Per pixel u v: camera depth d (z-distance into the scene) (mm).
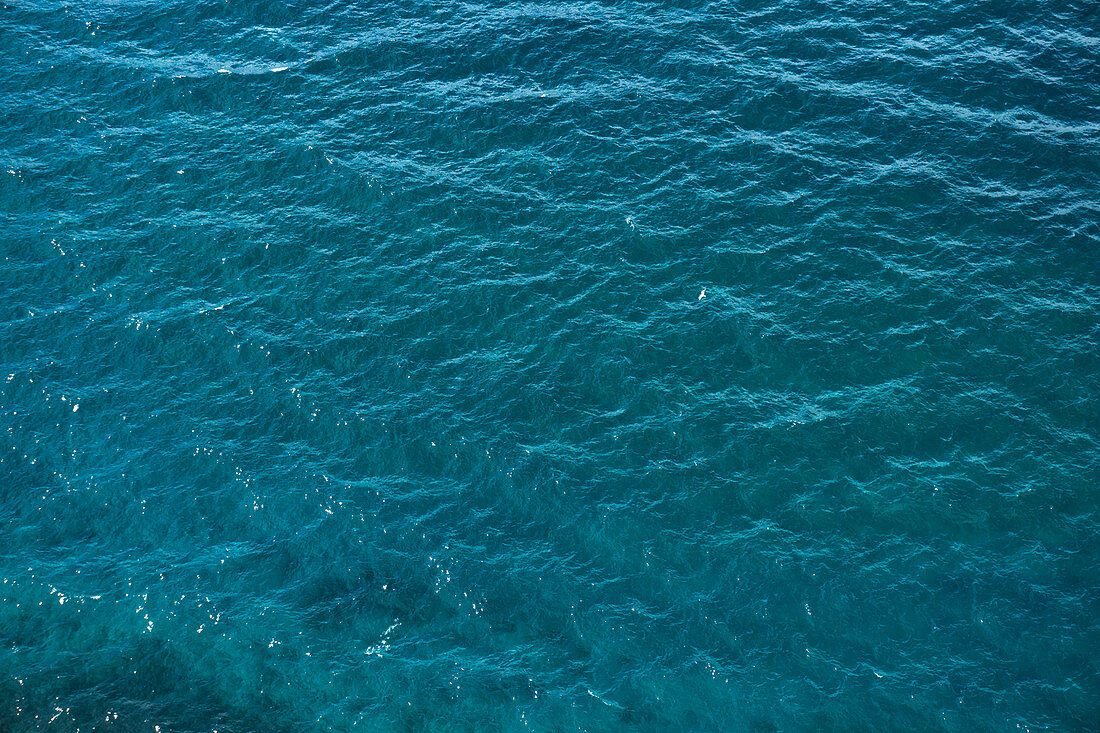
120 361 67688
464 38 87812
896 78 83375
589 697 54344
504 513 61281
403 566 59188
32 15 88625
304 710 54312
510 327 69812
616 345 68625
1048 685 53781
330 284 72000
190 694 54688
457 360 68125
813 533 59906
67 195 76438
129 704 54219
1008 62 84062
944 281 71062
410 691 54781
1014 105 81188
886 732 52625
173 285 71688
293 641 56438
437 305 70875
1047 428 63875
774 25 87938
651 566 58938
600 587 58188
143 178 77688
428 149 80000
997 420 64312
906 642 55656
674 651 55750
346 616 57312
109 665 55531
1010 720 52719
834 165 77875
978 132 79500
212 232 74625
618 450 63750
